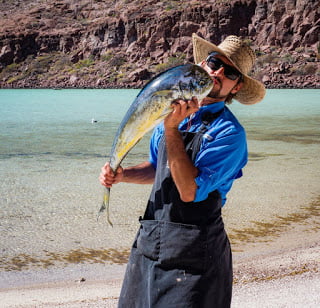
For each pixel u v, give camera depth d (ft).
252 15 382.42
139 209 28.48
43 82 427.74
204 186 7.00
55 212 28.43
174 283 7.26
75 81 409.28
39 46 465.47
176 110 6.46
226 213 27.89
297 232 24.04
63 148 62.44
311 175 40.01
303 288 15.43
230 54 7.64
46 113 138.82
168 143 6.81
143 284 7.63
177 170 6.86
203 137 7.24
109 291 16.46
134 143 6.95
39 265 19.72
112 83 388.57
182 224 7.26
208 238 7.27
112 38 426.10
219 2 387.14
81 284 17.44
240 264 19.07
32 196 33.01
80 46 449.06
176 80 6.37
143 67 389.60
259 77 337.11
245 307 14.07
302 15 359.46
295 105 167.32
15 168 46.26
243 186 35.58
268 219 26.55
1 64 462.19
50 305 14.85
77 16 505.66
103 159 52.34
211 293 7.30
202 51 8.11
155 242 7.44
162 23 394.32
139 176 8.41
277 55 354.54
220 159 7.14
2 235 23.89
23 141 71.41
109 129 90.63
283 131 82.43
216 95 7.55
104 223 25.73
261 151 56.95
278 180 37.86
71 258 20.56
